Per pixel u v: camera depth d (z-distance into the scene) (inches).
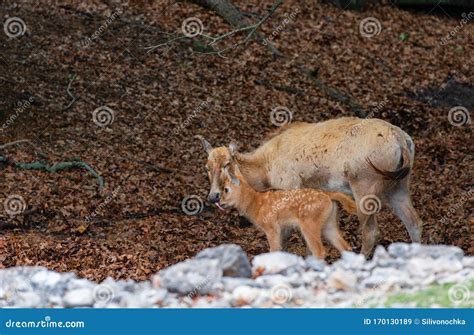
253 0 1419.8
